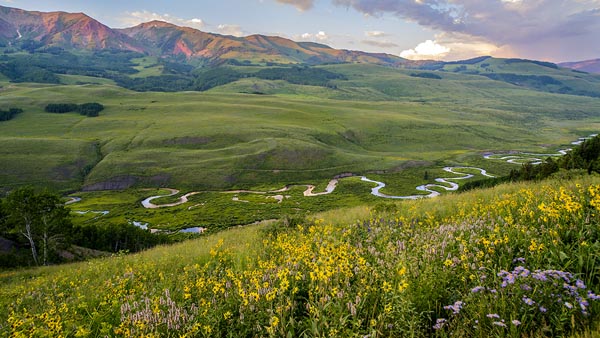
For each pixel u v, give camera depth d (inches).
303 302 233.5
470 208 468.8
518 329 168.7
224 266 382.0
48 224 1674.5
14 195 1608.0
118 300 305.9
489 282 209.6
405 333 181.5
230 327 215.6
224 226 4025.6
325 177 6545.3
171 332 218.2
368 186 5826.8
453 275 226.2
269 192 5733.3
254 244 505.7
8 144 6761.8
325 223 584.7
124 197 5521.7
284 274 232.1
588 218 257.0
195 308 239.6
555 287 187.5
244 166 6717.5
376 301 201.6
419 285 212.2
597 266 207.9
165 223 4266.7
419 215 486.3
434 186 5733.3
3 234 1820.9
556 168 1066.1
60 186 5880.9
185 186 6018.7
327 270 223.8
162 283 358.0
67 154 6791.3
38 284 570.3
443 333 176.2
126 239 2443.4
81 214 4704.7
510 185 691.4
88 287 451.5
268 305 221.0
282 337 194.9
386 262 254.8
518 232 266.8
